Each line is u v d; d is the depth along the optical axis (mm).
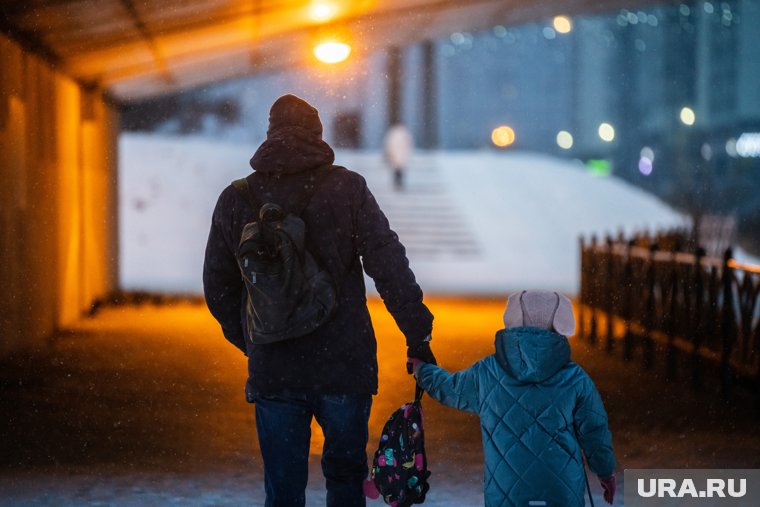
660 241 30641
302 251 6320
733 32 110188
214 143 60781
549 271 44469
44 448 11523
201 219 50562
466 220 52094
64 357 19203
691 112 105625
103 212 31734
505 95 120812
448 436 12352
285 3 24562
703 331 16344
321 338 6379
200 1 21438
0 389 15594
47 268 22875
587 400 5953
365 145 72000
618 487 9875
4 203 18922
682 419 13578
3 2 17109
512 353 5918
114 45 24203
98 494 9477
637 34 121938
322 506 9109
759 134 106625
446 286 38625
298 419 6461
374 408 14125
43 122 22797
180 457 11102
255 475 10266
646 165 116625
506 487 5844
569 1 33625
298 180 6582
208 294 6824
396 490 6523
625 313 20062
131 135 59625
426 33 37000
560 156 125188
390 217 51875
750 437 12375
